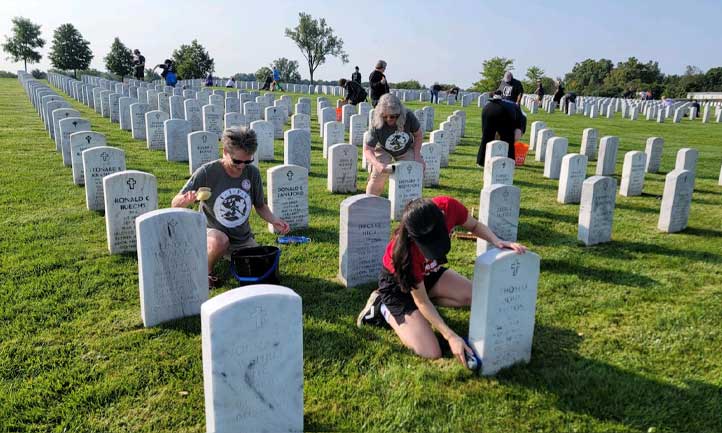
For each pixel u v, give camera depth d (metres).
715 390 3.84
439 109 31.86
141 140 14.52
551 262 6.36
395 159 8.37
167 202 8.38
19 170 10.22
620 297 5.39
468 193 9.98
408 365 4.03
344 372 3.94
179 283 4.62
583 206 7.05
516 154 13.36
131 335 4.38
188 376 3.85
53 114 12.27
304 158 11.23
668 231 7.79
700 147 18.61
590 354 4.29
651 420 3.51
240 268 5.26
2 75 62.50
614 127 25.03
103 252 6.17
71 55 62.94
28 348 4.14
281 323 3.02
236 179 5.50
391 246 4.32
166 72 31.53
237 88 46.88
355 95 21.67
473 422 3.45
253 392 3.04
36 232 6.73
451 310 4.93
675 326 4.79
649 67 89.62
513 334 3.99
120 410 3.49
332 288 5.45
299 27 84.19
